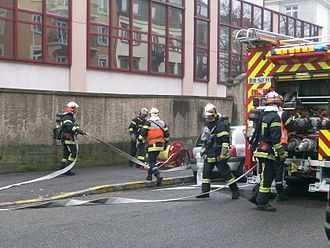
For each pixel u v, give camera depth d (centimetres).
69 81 1723
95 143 1623
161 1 2073
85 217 813
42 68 1647
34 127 1451
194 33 2241
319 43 938
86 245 633
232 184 980
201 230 715
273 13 2798
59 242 648
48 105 1488
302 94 973
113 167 1579
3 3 1546
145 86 2008
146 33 2012
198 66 2275
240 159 1215
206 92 2323
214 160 984
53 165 1491
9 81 1560
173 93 2144
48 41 1662
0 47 1539
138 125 1608
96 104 1631
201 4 2288
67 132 1373
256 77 993
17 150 1408
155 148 1245
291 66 955
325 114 956
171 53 2133
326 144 897
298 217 807
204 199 984
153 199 1008
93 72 1803
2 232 705
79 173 1407
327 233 563
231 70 2462
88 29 1783
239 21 2527
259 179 928
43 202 976
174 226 741
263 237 676
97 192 1113
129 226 742
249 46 998
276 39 995
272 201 959
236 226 741
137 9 1975
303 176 942
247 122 994
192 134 2031
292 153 959
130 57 1944
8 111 1389
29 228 731
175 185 1288
